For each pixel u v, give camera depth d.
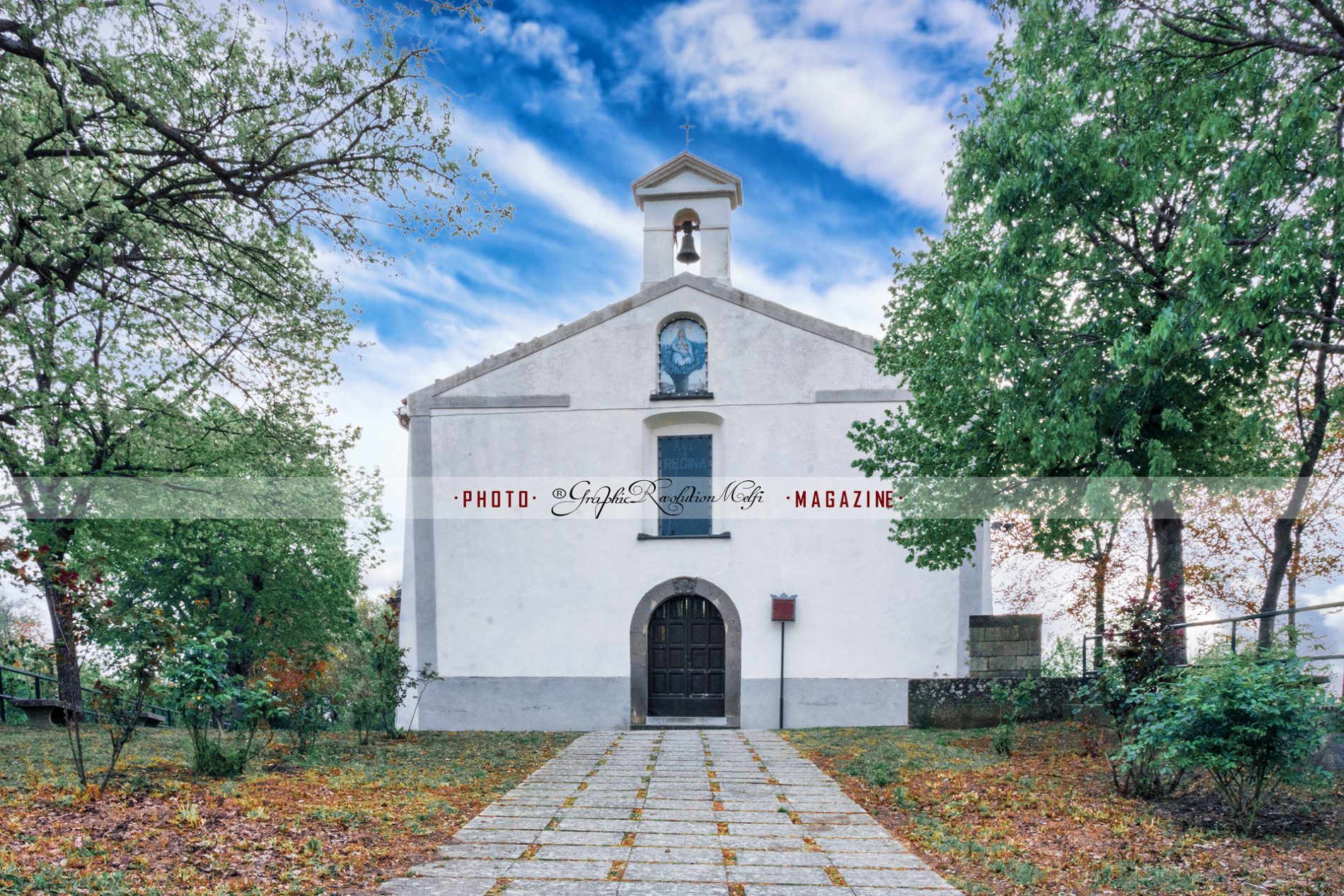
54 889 4.68
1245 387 9.12
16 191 8.24
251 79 9.91
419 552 15.38
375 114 10.09
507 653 14.98
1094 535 12.49
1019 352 8.62
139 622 7.62
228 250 11.02
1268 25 7.90
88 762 8.36
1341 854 5.82
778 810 7.53
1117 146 8.05
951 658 14.19
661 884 5.31
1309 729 6.30
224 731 12.77
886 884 5.38
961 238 10.55
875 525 14.69
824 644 14.47
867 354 15.05
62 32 8.56
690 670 14.98
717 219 16.38
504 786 8.73
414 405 15.76
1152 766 7.67
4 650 8.36
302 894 5.01
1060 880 5.46
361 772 9.12
